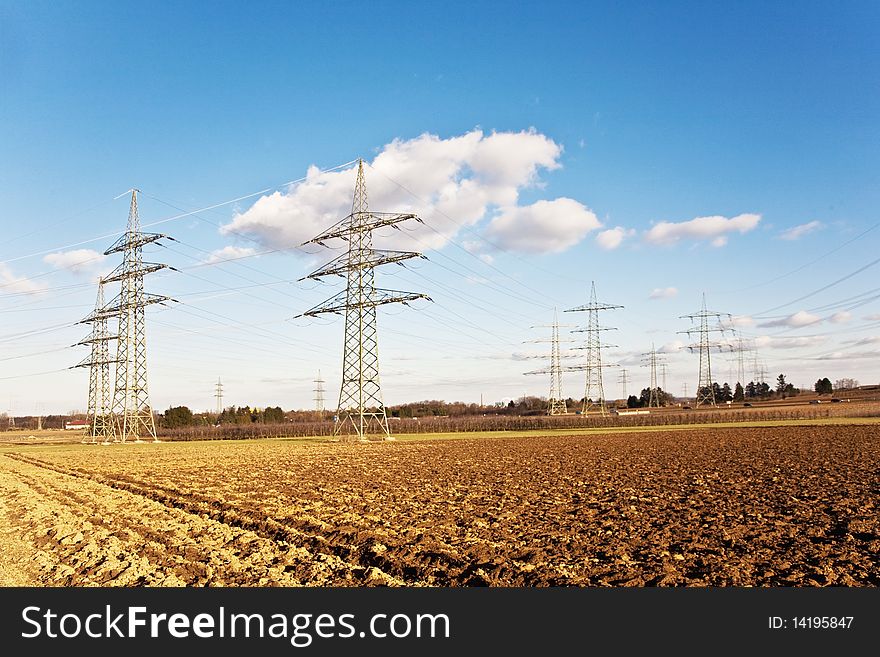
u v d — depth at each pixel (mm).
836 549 16266
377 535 18594
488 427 111562
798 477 31609
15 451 69625
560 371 126562
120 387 81000
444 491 29344
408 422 120000
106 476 38938
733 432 75938
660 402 193125
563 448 58250
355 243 67000
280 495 28391
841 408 123562
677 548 16672
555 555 16094
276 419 163750
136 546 18109
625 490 28547
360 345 70562
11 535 20719
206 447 69938
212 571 15422
